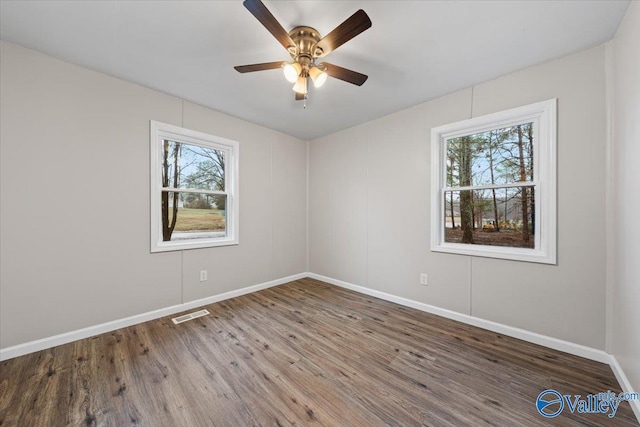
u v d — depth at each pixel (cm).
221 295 317
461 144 267
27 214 196
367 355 198
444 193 278
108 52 199
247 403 149
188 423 135
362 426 134
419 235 289
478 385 165
